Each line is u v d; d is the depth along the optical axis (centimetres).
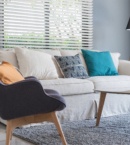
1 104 216
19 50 352
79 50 448
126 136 264
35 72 345
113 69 418
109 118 345
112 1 518
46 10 439
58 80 326
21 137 262
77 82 332
